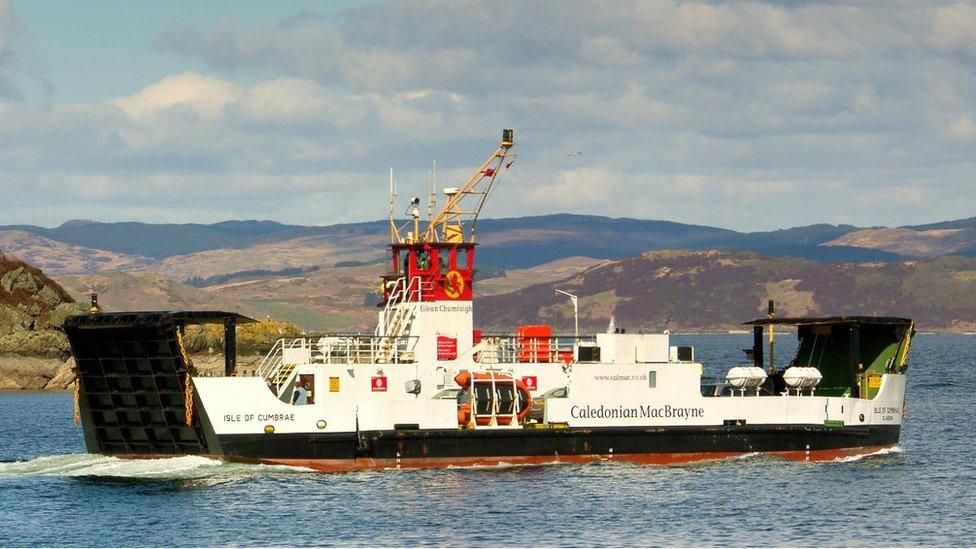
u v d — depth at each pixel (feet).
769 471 372.79
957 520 316.19
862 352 424.05
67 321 355.36
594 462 372.58
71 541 286.46
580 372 370.73
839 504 332.39
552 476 354.74
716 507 323.98
